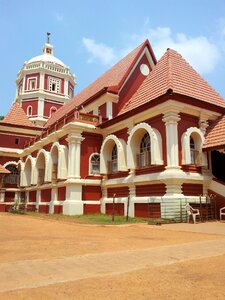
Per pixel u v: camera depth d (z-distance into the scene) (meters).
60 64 38.97
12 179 30.62
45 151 23.44
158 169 15.26
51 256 5.82
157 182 15.12
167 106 14.82
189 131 14.96
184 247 6.78
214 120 16.67
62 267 4.87
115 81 22.23
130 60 23.39
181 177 14.06
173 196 13.88
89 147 20.17
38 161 25.36
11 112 33.66
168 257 5.65
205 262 5.18
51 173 21.58
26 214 20.30
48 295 3.48
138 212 16.16
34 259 5.52
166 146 14.86
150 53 23.75
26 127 31.81
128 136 18.09
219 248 6.62
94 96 21.89
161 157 15.03
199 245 7.05
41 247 6.92
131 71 22.50
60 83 38.69
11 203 29.70
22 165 29.03
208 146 15.14
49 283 3.97
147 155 16.34
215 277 4.27
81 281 4.06
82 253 6.12
